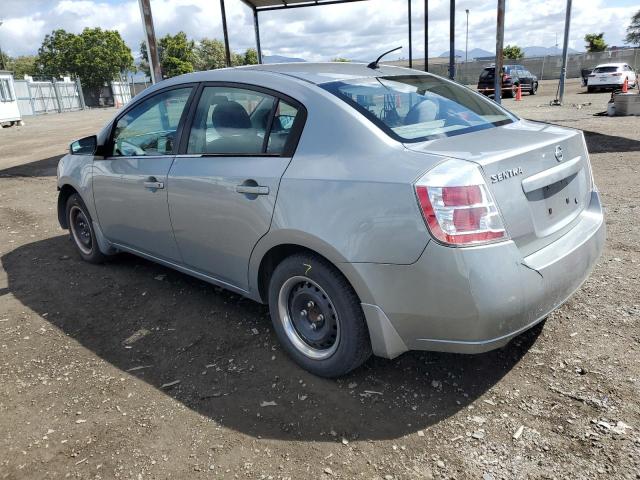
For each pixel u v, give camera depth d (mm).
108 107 58781
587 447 2383
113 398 2951
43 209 7492
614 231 4984
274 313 3176
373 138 2688
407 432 2562
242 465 2412
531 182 2598
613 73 25703
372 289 2568
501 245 2393
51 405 2912
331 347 2932
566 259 2674
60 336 3691
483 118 3230
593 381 2822
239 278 3369
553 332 3318
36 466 2465
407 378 2986
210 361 3277
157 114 3885
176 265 3951
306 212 2756
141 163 3920
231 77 3428
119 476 2381
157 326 3760
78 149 4820
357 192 2570
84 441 2615
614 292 3766
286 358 3254
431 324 2492
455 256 2330
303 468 2375
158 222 3832
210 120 3447
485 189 2375
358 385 2947
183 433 2641
